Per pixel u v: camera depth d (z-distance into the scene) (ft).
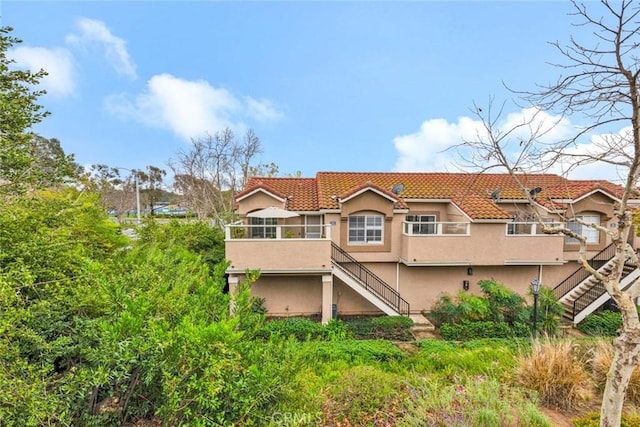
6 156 17.17
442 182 59.00
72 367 15.88
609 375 15.79
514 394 20.58
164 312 17.20
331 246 47.85
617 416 15.31
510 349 32.19
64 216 20.92
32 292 16.34
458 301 47.83
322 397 18.99
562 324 47.39
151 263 25.79
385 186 56.34
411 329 43.96
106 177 163.22
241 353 15.55
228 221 89.61
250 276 22.38
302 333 39.68
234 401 14.62
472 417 17.57
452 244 47.93
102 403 16.14
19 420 11.97
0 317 13.33
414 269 51.13
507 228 52.75
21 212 17.84
